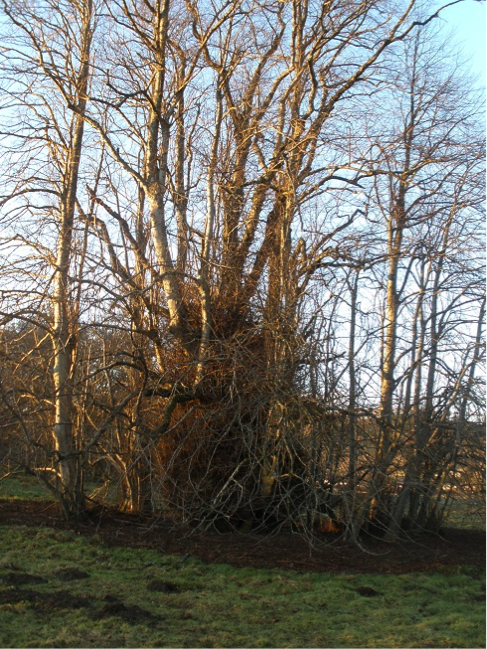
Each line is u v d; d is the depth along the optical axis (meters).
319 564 10.38
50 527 11.66
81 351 13.16
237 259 12.70
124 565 9.77
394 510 11.98
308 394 10.90
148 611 7.69
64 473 12.41
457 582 9.79
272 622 7.69
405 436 11.66
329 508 11.68
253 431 10.94
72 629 6.87
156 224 12.59
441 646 7.00
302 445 10.69
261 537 11.77
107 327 11.70
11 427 12.89
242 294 12.45
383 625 7.73
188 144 13.97
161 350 12.66
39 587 8.27
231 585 9.14
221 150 13.58
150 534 11.63
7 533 10.98
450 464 11.95
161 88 13.09
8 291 11.38
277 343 11.30
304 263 11.90
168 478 11.54
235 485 11.48
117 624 7.11
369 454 11.40
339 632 7.43
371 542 11.90
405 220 11.77
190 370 12.18
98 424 13.39
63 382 12.35
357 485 11.43
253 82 14.79
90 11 13.34
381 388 11.53
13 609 7.30
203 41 12.65
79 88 13.15
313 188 12.14
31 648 6.29
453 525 14.84
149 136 13.05
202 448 11.84
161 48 12.90
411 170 11.77
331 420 10.99
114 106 12.46
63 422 12.43
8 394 11.84
